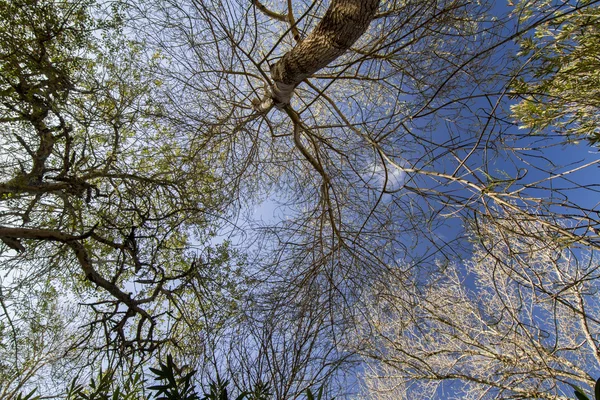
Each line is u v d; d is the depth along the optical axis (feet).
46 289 17.15
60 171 16.33
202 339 14.26
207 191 17.44
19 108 14.83
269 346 12.03
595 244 8.87
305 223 17.31
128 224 17.90
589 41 12.84
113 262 17.53
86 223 18.75
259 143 18.54
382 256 15.85
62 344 17.78
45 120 16.69
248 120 16.46
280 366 11.27
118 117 15.42
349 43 11.56
